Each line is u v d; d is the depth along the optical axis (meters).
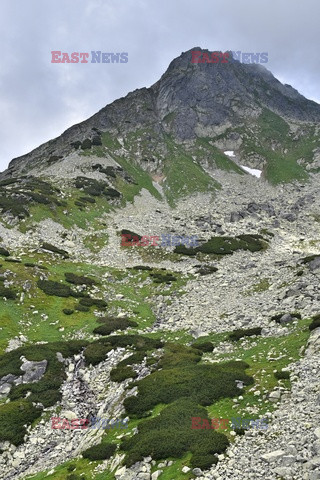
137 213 109.81
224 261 75.06
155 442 19.36
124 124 179.00
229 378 25.52
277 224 102.00
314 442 16.31
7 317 44.06
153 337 41.88
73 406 29.27
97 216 96.56
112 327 44.56
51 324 45.03
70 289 54.62
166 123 188.75
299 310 38.66
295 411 19.80
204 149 173.25
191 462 17.42
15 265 56.62
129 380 30.00
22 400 29.33
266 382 24.06
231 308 47.56
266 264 69.88
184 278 65.31
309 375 23.09
